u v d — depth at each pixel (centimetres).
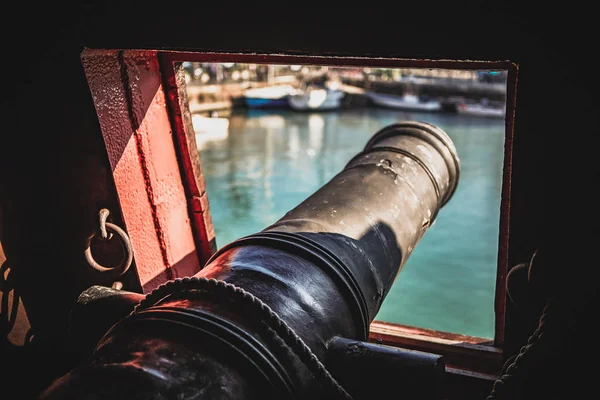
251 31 261
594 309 226
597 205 232
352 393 228
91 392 175
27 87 311
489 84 4222
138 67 334
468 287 1616
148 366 186
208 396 183
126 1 276
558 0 216
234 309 213
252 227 2012
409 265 1739
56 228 336
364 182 356
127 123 329
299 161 2802
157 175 355
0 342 332
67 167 324
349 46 248
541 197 240
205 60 340
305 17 251
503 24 225
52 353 352
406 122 465
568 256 236
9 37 303
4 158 329
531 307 255
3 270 330
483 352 337
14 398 338
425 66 277
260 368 199
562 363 227
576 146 229
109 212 328
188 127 374
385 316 1464
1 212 331
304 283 243
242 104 4106
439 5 232
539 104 229
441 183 421
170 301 222
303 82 4556
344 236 293
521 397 228
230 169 2647
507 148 281
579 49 218
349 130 3519
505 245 311
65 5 288
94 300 275
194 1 266
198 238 398
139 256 342
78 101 306
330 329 237
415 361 225
